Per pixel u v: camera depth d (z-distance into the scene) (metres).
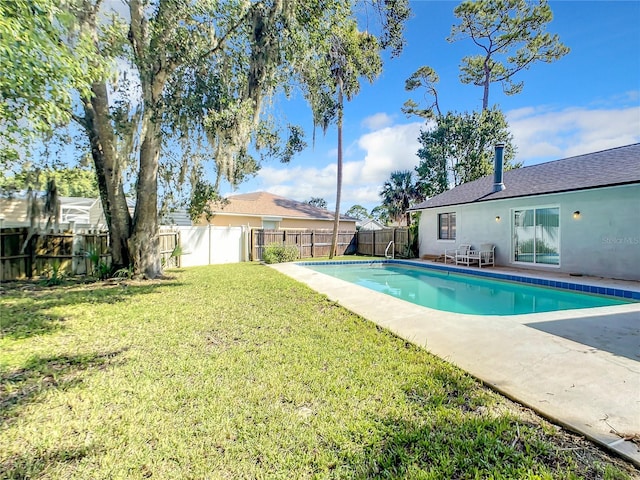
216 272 10.59
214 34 7.58
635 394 2.54
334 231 17.14
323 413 2.39
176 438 2.12
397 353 3.52
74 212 15.41
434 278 11.49
